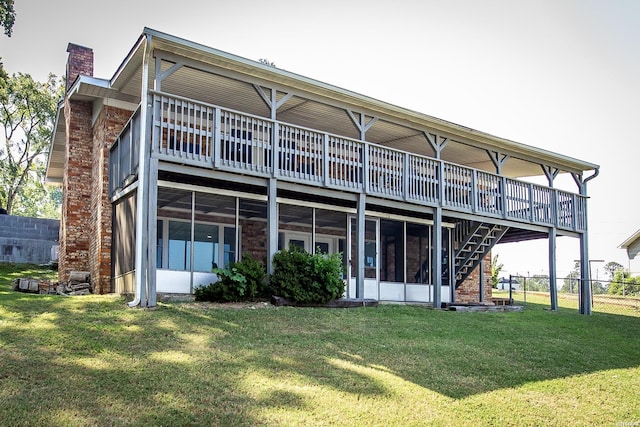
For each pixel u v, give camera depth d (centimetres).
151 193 1027
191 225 1238
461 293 1916
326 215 1487
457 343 984
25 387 612
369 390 696
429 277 1652
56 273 1891
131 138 1134
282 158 1220
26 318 893
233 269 1134
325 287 1186
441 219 1531
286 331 926
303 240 1436
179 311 980
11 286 1409
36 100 3794
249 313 1016
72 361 699
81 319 895
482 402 705
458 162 2005
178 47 1073
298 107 1438
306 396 656
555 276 1744
